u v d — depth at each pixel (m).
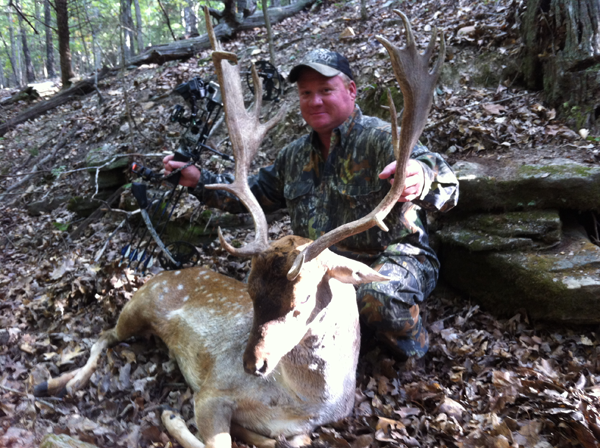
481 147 4.56
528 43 5.29
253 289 2.21
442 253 4.10
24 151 8.55
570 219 3.92
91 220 6.00
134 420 2.99
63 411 3.07
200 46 10.58
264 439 2.68
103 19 14.35
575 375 2.90
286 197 3.53
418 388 2.95
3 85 30.84
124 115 7.70
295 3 11.05
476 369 3.10
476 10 6.86
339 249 3.36
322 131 3.32
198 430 2.76
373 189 3.19
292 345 2.21
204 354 3.11
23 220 6.73
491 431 2.55
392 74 6.07
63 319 4.18
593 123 4.52
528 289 3.48
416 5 8.13
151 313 3.58
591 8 4.84
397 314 3.03
